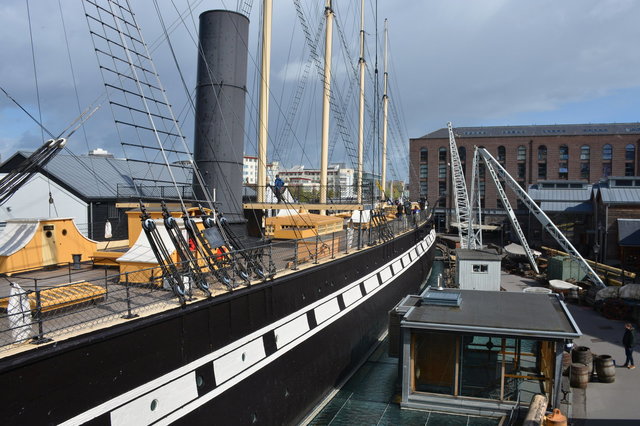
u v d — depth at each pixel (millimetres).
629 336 19328
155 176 30578
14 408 6910
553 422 12773
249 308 12312
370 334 22578
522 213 82625
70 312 9211
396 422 14914
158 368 9352
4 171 25547
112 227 26141
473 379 15711
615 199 51844
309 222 22703
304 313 15414
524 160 85688
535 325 15242
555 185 69625
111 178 27422
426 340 16172
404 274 31250
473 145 87625
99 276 13430
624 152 81750
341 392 17641
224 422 11141
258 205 23672
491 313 16750
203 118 17781
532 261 46312
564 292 34000
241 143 18469
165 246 11547
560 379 14477
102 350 8211
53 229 14555
